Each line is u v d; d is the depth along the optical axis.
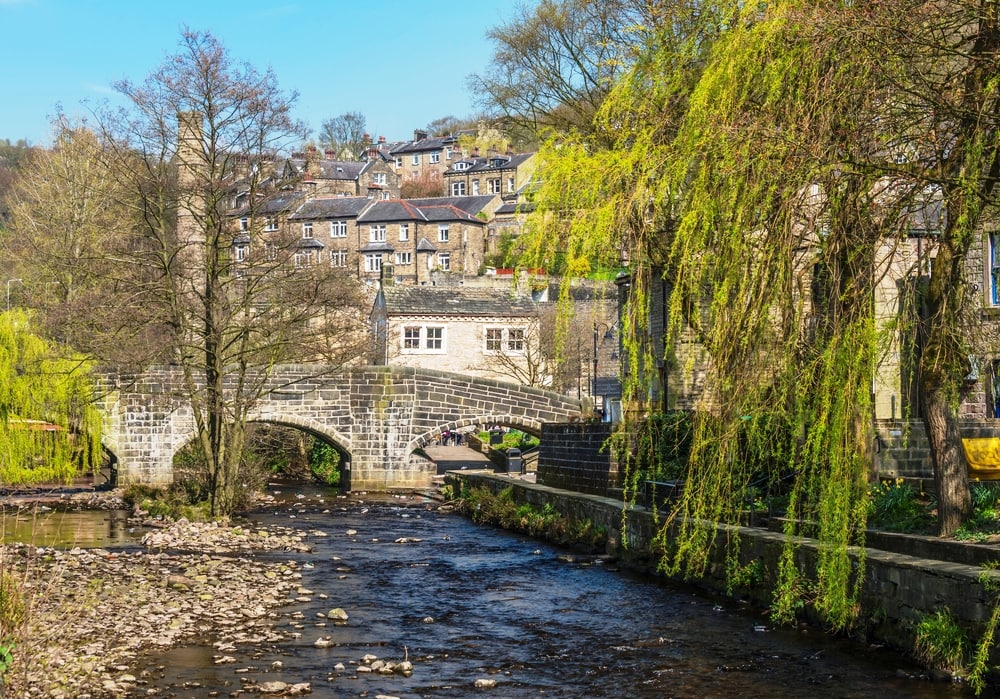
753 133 11.61
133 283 30.30
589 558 23.11
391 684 12.93
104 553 23.17
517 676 13.30
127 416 39.56
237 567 21.91
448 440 62.84
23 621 12.38
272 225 32.59
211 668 13.51
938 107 10.92
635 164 13.97
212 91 30.56
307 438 50.75
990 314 13.01
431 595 18.91
